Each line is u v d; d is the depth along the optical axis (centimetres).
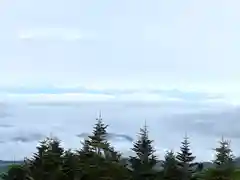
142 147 8419
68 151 7750
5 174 7594
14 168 7550
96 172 7194
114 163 7406
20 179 7500
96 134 7938
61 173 7312
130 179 7881
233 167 7244
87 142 7806
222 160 7319
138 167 8025
